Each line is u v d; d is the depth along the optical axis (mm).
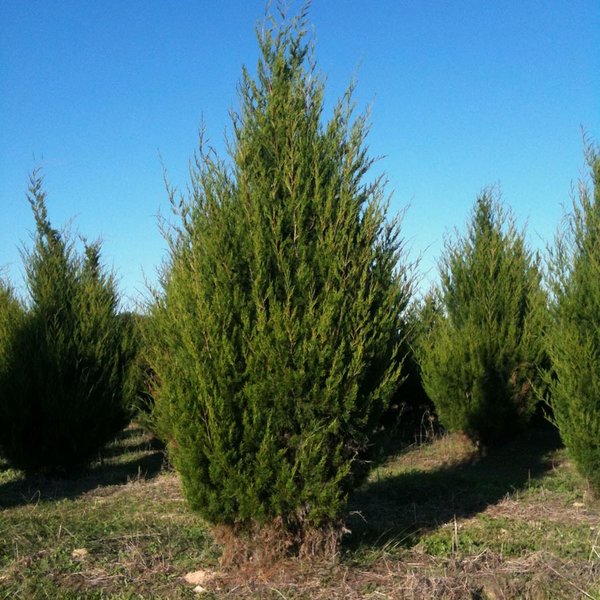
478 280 10594
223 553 5113
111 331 9766
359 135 5285
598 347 7152
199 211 5102
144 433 13492
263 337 4723
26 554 5375
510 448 10742
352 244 5031
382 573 4926
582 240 7527
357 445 4992
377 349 5023
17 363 9188
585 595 4523
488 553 5281
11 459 9305
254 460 4766
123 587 4734
